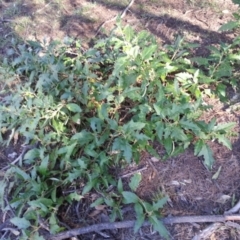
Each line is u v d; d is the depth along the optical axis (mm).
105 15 1789
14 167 1270
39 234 1177
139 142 1275
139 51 1442
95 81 1471
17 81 1535
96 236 1182
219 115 1390
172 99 1389
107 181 1238
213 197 1213
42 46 1581
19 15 1830
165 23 1716
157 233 1160
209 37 1635
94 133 1298
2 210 1256
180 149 1283
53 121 1340
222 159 1283
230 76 1471
